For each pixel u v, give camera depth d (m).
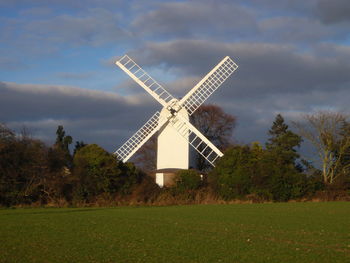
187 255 18.34
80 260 17.31
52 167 50.97
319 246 20.67
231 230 26.20
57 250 19.34
